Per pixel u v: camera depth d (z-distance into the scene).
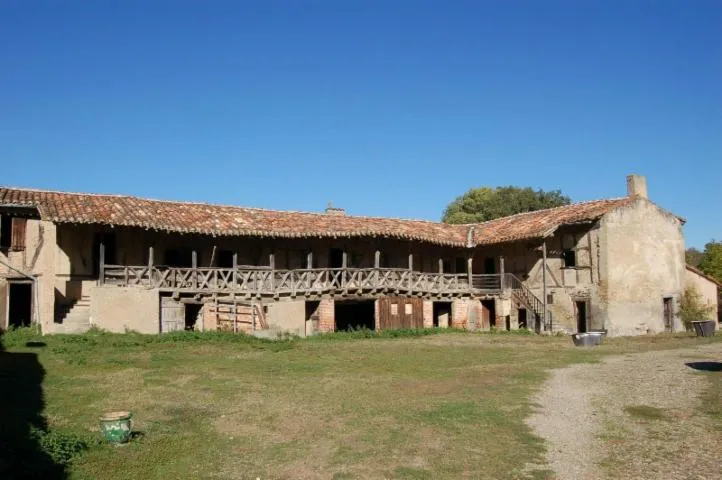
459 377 15.29
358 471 8.44
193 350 19.16
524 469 8.43
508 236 29.83
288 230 26.34
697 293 30.50
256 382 14.41
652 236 29.45
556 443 9.59
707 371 15.54
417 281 28.59
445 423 10.70
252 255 27.20
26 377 14.34
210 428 10.44
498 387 13.94
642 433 10.02
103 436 9.63
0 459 8.30
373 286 26.94
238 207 28.59
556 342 23.95
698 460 8.64
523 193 52.22
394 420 10.94
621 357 19.02
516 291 30.14
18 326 22.61
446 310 31.19
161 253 25.27
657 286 29.25
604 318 27.39
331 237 26.86
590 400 12.47
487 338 25.25
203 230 24.31
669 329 29.69
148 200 26.47
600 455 8.97
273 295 25.44
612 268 27.64
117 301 22.38
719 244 40.75
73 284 23.09
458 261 33.16
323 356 18.75
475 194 56.00
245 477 8.24
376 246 27.67
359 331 25.77
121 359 17.05
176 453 9.11
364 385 14.13
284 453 9.19
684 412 11.28
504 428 10.40
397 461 8.81
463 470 8.41
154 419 10.99
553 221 29.42
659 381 14.38
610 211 28.00
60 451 8.79
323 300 26.73
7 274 22.00
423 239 28.97
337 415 11.30
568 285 28.78
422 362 17.86
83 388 13.41
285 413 11.45
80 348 18.39
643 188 29.67
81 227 23.05
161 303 23.39
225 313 24.69
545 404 12.15
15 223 22.19
